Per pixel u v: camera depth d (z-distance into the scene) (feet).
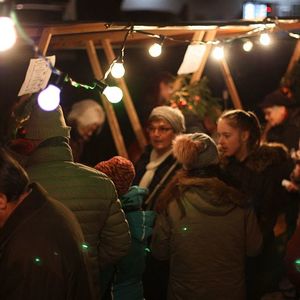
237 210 11.57
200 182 11.41
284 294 13.80
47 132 9.67
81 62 20.02
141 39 16.26
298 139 16.25
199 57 14.57
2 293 7.63
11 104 12.73
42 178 9.52
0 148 8.09
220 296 11.46
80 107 16.42
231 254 11.50
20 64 14.12
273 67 20.26
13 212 8.01
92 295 8.35
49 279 7.70
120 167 11.27
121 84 15.26
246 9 18.99
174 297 11.75
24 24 11.72
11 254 7.69
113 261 10.32
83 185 9.69
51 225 8.04
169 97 16.03
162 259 12.02
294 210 14.44
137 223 11.53
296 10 20.48
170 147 14.32
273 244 13.65
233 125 13.39
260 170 13.39
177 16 27.02
